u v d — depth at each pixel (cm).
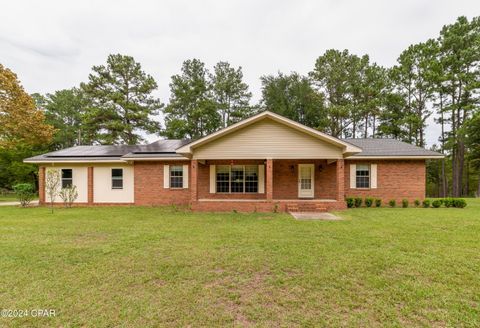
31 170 2317
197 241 595
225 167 1407
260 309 301
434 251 505
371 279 379
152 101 2742
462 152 2527
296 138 1152
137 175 1425
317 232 683
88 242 589
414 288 349
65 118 3572
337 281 374
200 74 2905
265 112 1112
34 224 815
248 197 1392
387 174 1320
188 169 1406
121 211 1147
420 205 1270
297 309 301
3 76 1786
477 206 1280
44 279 386
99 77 2536
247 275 399
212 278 389
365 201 1246
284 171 1384
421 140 2623
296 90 2839
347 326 267
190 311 298
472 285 358
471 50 2267
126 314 291
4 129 1852
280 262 452
